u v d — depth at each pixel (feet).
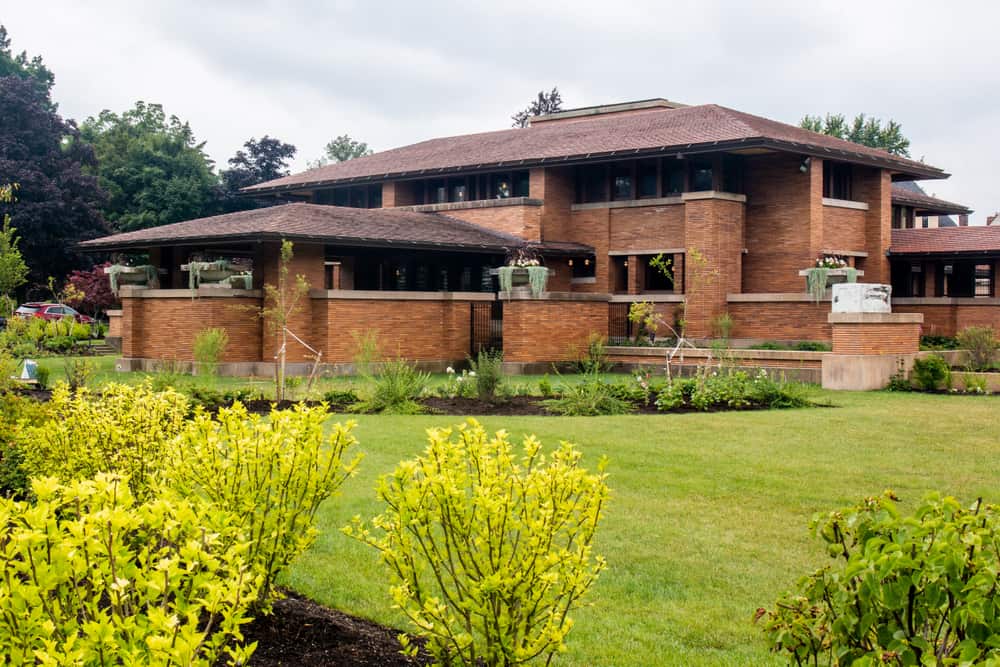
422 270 119.34
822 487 36.32
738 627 22.03
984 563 12.44
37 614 12.37
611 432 48.91
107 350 128.16
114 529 13.07
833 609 13.52
